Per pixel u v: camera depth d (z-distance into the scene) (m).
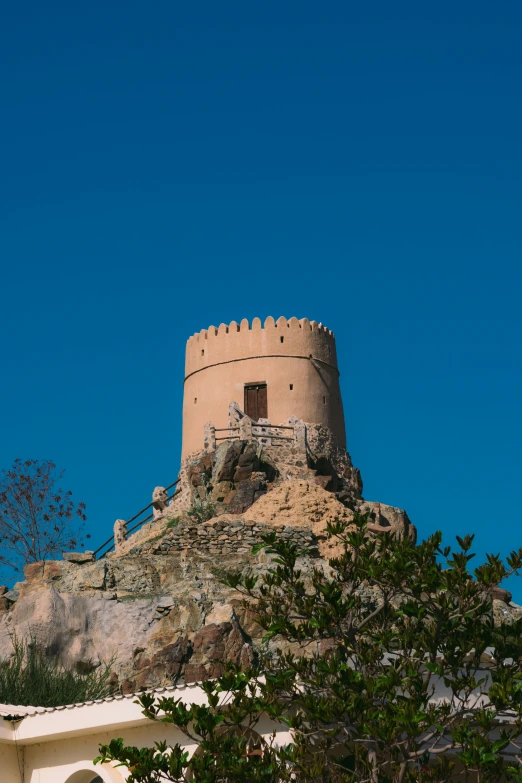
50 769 49.78
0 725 49.53
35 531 100.88
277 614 43.75
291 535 77.25
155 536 82.50
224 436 95.25
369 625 45.28
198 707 39.62
